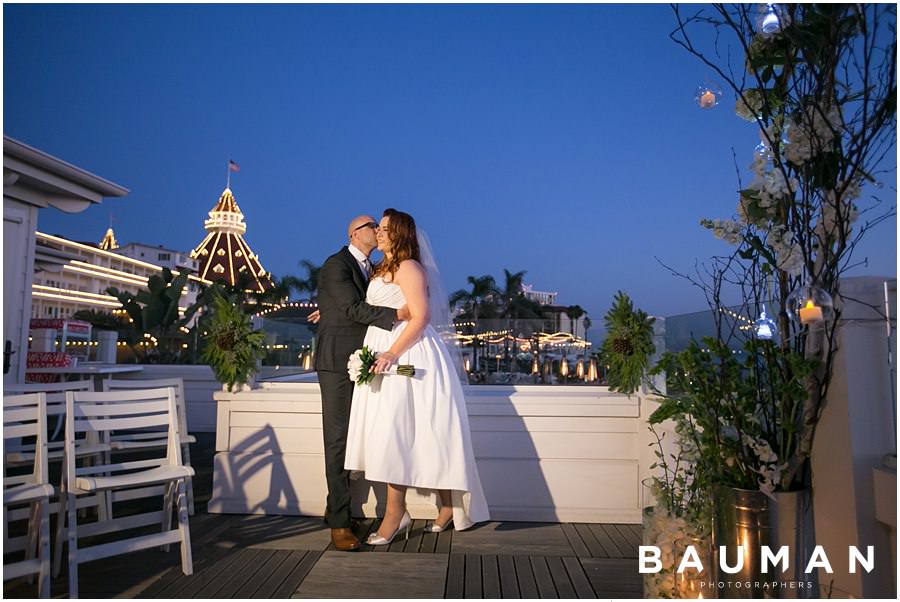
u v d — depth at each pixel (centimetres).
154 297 1662
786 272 233
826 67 219
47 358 670
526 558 315
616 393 401
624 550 328
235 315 412
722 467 234
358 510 391
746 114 242
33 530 292
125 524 306
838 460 225
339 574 292
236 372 404
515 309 3120
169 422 308
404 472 321
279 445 400
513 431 387
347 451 335
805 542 229
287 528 367
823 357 231
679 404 253
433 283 371
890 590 215
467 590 274
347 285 344
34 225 674
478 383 468
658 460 371
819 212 232
